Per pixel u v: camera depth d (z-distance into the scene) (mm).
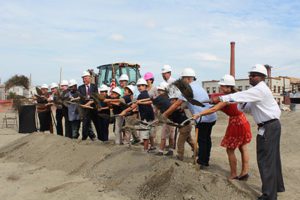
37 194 6883
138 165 7215
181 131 7336
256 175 7465
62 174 8250
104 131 10539
